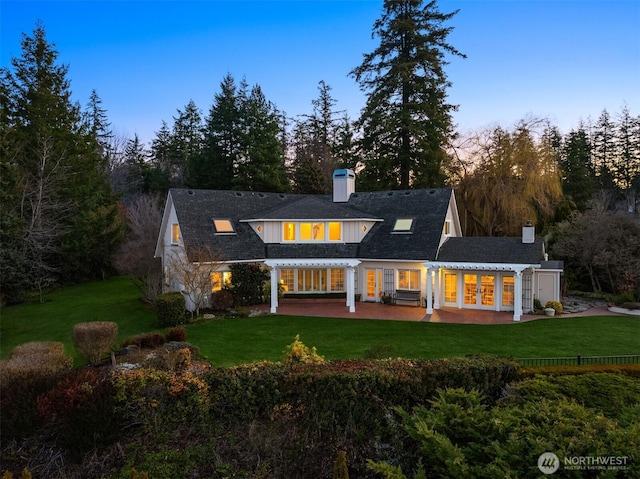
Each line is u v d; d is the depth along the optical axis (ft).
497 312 78.48
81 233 114.93
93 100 203.21
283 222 88.58
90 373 30.30
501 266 73.10
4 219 81.56
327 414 27.63
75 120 123.65
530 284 79.30
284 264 78.89
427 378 29.73
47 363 36.06
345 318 72.59
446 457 19.75
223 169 156.66
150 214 131.44
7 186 87.56
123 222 131.23
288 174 183.11
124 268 97.60
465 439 21.68
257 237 89.20
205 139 163.73
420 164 129.80
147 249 99.19
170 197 89.25
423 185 130.62
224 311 77.30
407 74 125.70
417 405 28.27
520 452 18.52
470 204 120.06
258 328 64.69
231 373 30.37
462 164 127.54
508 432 20.42
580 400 26.43
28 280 91.25
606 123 204.03
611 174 192.75
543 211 113.29
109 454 26.73
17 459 26.32
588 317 73.15
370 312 78.13
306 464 25.25
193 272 73.72
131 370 31.63
